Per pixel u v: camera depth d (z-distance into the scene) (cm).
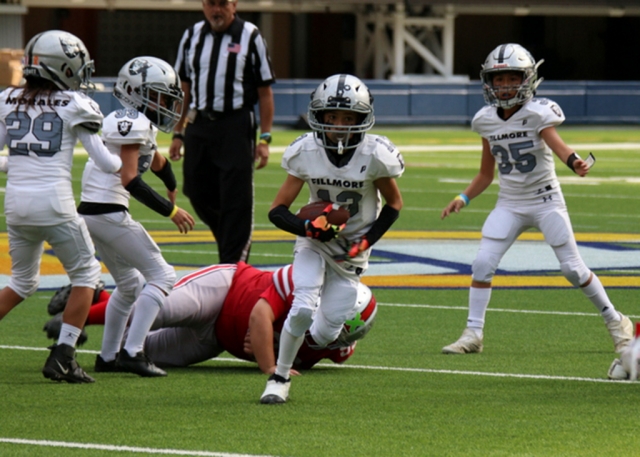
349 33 12794
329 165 1620
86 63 1753
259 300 1875
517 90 2042
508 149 2086
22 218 1720
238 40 2711
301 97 9494
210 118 2719
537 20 13675
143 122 1772
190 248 3469
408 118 9881
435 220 4303
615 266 3188
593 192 5375
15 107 1728
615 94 10000
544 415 1583
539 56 13538
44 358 2006
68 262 1759
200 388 1764
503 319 2433
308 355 1900
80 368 1792
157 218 4312
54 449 1391
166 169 1922
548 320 2422
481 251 2084
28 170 1720
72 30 11775
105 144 1788
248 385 1794
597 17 13712
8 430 1483
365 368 1942
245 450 1391
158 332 1984
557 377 1853
